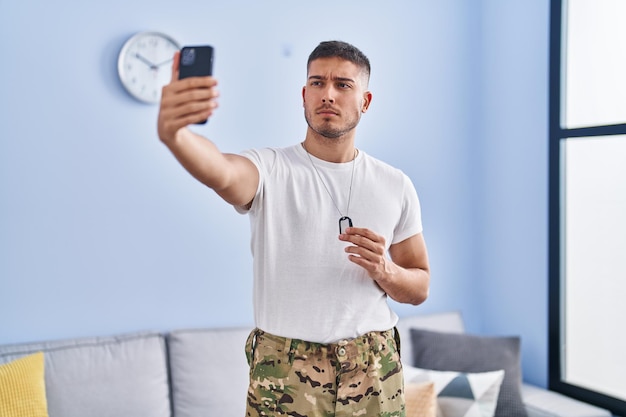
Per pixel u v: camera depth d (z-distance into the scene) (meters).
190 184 2.67
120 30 2.52
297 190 1.29
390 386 1.31
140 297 2.58
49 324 2.43
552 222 2.95
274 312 1.27
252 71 2.76
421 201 3.17
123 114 2.54
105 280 2.52
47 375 2.24
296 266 1.27
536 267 3.04
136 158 2.57
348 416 1.26
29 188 2.39
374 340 1.30
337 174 1.33
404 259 1.48
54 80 2.42
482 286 3.33
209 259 2.71
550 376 2.98
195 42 2.65
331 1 2.93
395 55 3.09
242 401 2.51
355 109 1.30
